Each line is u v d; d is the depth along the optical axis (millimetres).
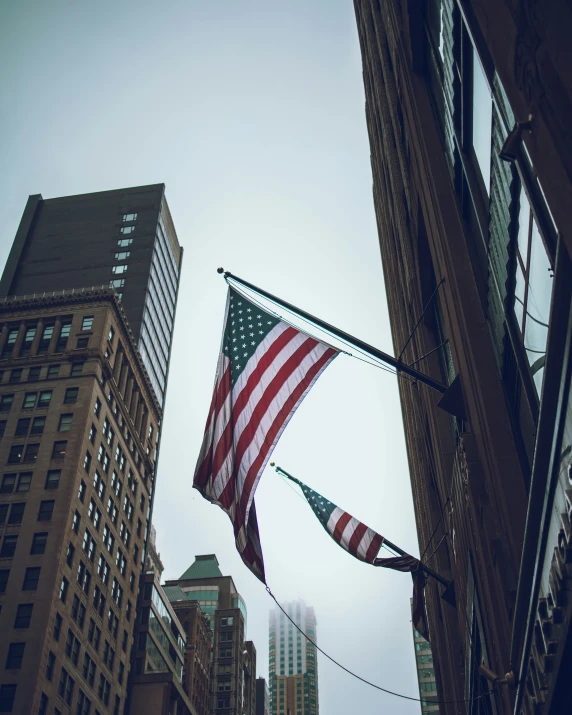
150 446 110188
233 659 147500
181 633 113250
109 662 82812
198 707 118188
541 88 8445
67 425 85625
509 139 10633
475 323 18422
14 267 137000
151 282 132875
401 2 26969
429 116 24484
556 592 10172
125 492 95938
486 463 16969
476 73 17125
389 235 49188
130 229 142500
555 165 8297
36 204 150625
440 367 29891
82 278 133625
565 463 9484
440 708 37969
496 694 16828
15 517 77562
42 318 100125
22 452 83500
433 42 23922
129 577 93188
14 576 72562
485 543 16766
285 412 20656
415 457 46688
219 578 181625
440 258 21516
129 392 104000
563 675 10586
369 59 47625
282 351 21750
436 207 21703
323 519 28562
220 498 20266
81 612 77000
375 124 50062
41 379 91438
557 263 8844
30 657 66625
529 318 13578
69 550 76688
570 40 7633
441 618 34750
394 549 27719
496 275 16594
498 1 9445
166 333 139500
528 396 14523
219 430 21203
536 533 11125
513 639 13305
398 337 50906
